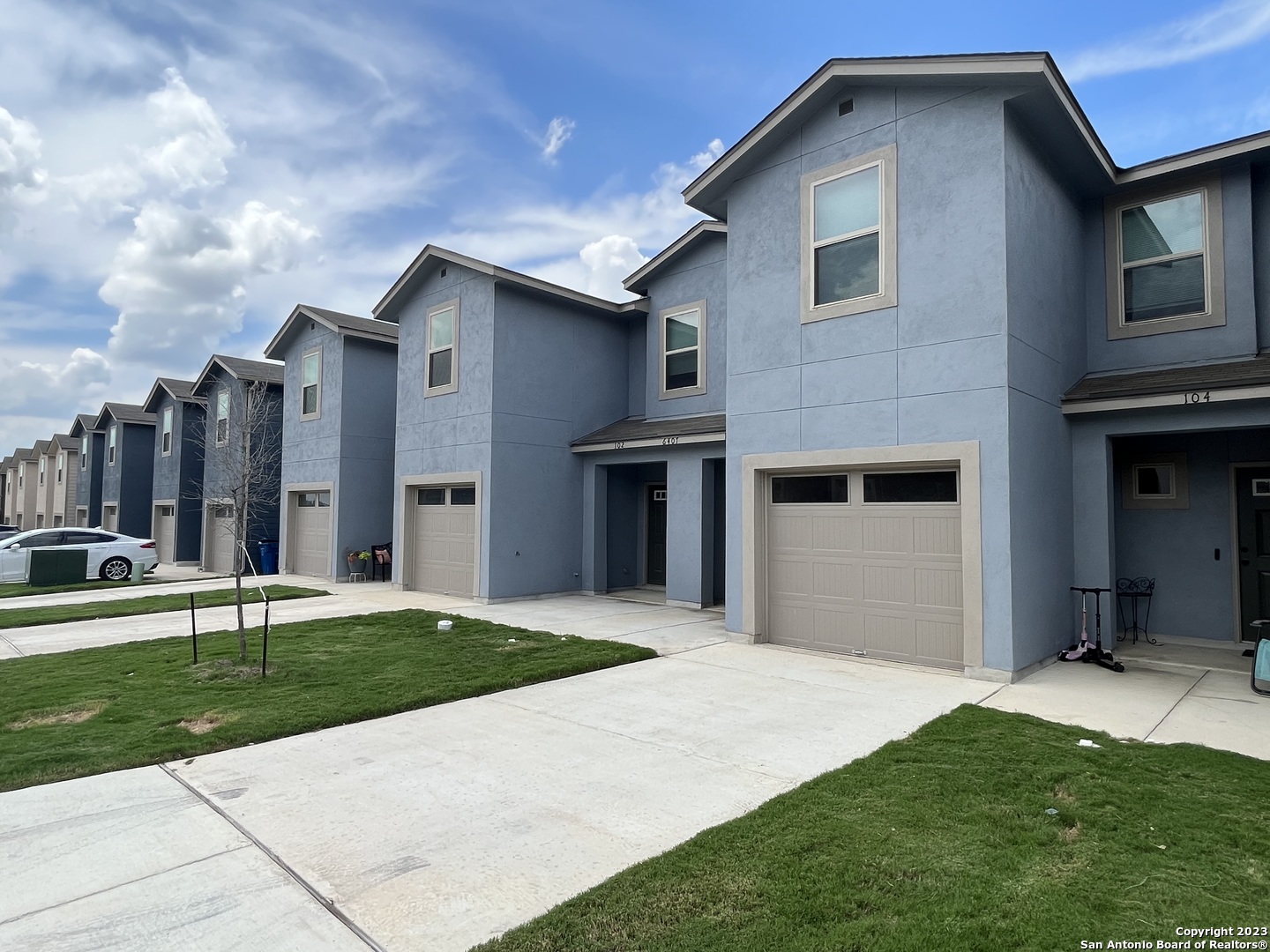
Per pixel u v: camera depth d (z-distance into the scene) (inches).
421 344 594.2
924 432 303.0
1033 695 256.7
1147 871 129.5
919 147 311.7
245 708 242.2
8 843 146.6
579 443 561.6
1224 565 338.0
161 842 146.9
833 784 171.2
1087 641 315.6
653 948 107.2
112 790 175.2
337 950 109.7
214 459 885.8
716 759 194.7
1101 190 358.0
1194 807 156.6
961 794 164.6
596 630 398.6
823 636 342.6
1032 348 304.7
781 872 129.3
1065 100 293.7
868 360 322.3
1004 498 280.4
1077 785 169.9
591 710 244.2
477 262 523.5
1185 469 348.5
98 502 1212.5
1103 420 329.1
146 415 1104.2
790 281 354.0
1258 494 332.2
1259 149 310.3
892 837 143.3
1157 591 353.7
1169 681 277.0
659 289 571.8
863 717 233.6
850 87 334.3
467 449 538.0
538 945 108.5
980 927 111.7
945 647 301.7
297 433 751.1
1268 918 114.5
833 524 340.8
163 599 535.8
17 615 453.7
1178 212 342.3
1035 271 311.9
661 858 135.9
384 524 712.4
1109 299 358.6
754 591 361.4
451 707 250.1
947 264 300.0
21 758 193.5
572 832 150.3
